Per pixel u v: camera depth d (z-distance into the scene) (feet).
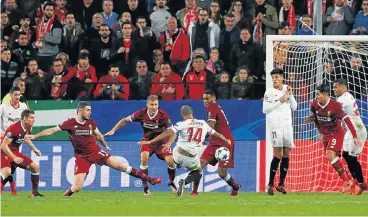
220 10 186.09
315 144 155.22
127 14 180.14
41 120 157.79
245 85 167.12
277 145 134.92
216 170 156.35
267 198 127.65
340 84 138.92
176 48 178.09
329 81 157.17
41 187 157.17
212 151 136.87
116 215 94.27
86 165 130.21
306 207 106.63
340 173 140.46
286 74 157.38
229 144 129.49
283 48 157.07
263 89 172.24
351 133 134.62
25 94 170.71
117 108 157.69
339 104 136.46
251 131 156.66
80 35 181.78
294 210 101.60
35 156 157.07
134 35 178.29
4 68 177.17
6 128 146.61
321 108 137.28
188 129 126.52
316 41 149.28
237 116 156.66
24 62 181.68
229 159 136.98
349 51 153.17
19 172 156.87
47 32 181.47
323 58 157.79
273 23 179.83
